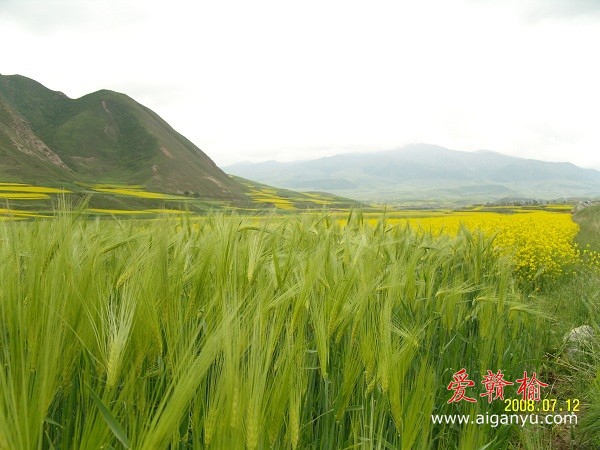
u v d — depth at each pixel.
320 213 5.21
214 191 139.00
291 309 2.64
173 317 2.15
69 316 1.89
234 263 2.57
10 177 85.69
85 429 1.58
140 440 1.48
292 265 2.96
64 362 1.83
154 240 2.76
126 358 1.99
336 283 2.88
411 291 3.54
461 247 5.36
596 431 3.67
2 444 1.23
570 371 4.71
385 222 5.48
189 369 1.61
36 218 2.82
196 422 1.81
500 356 3.69
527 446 3.24
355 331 2.53
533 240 12.55
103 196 57.91
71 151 153.12
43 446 1.83
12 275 1.85
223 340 1.72
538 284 9.49
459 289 3.65
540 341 4.84
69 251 2.12
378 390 2.45
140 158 154.88
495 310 3.91
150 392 2.13
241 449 1.62
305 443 2.41
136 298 2.02
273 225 4.00
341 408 2.38
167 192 124.75
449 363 3.55
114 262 2.88
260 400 1.68
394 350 2.45
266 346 1.97
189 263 2.87
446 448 2.99
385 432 2.59
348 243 3.81
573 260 10.92
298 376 2.07
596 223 23.59
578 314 6.28
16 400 1.42
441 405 3.21
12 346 1.63
